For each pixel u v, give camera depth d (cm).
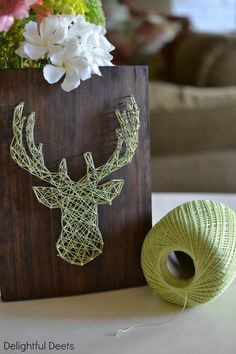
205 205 47
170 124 146
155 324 45
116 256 51
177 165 148
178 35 207
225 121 148
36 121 45
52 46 42
